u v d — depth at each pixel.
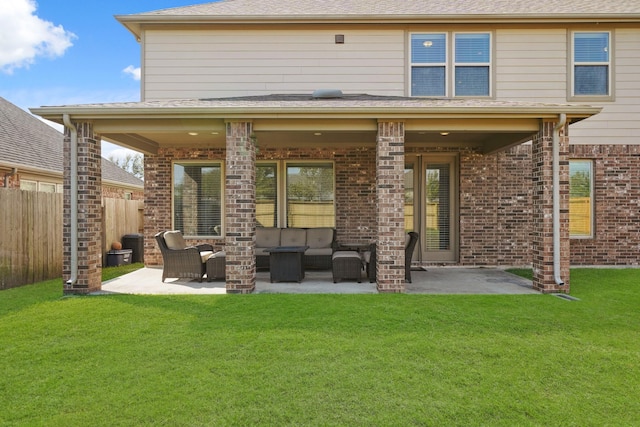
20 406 2.90
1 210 7.23
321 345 4.04
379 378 3.33
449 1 10.52
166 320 4.88
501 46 9.31
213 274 7.68
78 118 6.43
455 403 2.96
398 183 6.57
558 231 6.54
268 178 9.87
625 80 9.32
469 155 9.52
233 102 7.37
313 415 2.79
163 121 6.68
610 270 8.79
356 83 9.43
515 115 6.52
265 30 9.44
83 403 2.94
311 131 6.83
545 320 4.88
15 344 4.08
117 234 10.95
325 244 9.30
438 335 4.34
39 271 8.09
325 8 9.95
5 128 12.05
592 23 9.25
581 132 9.36
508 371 3.48
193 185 9.83
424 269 9.20
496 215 9.50
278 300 5.91
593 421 2.74
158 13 9.38
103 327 4.61
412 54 9.40
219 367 3.52
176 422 2.71
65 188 6.52
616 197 9.40
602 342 4.14
